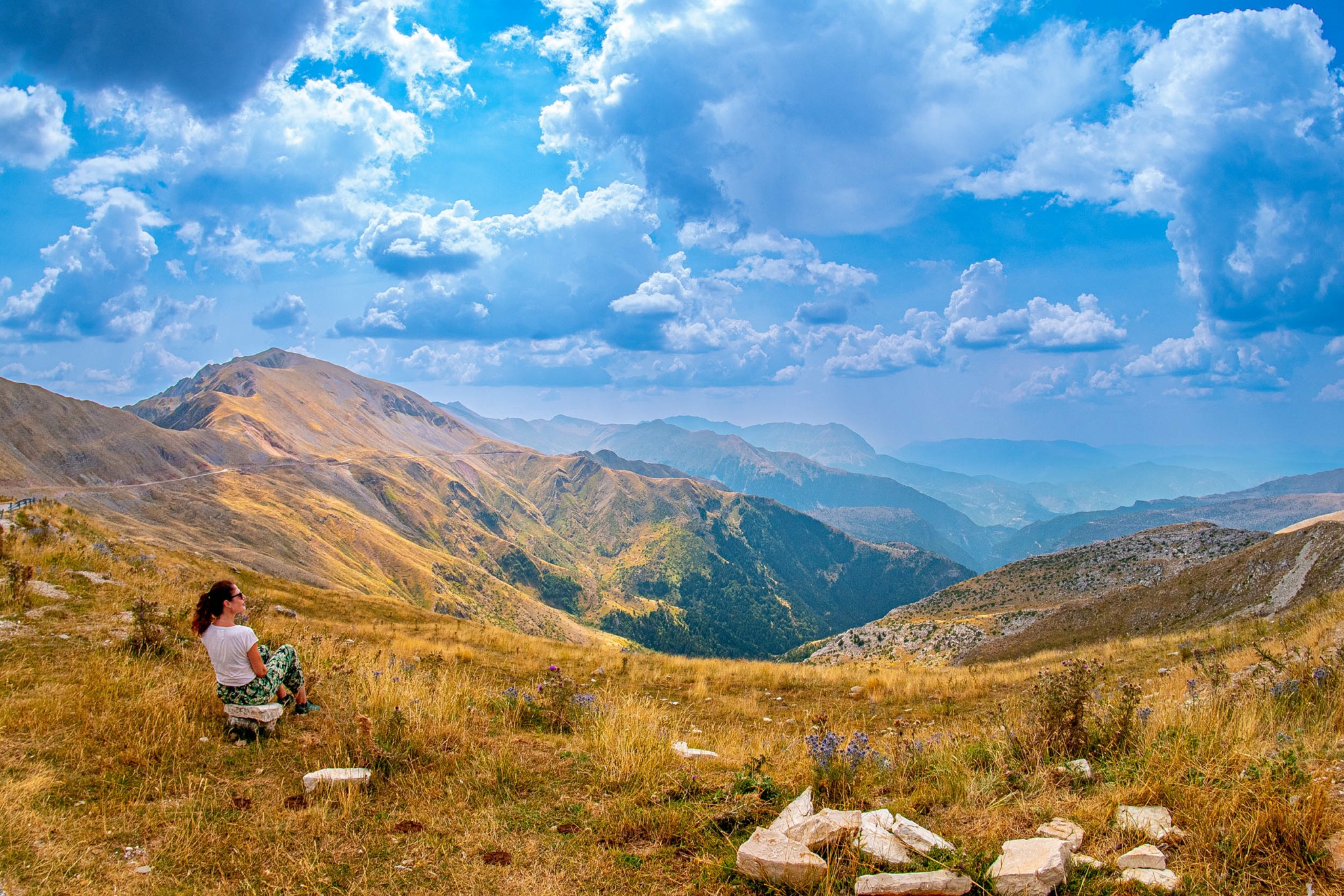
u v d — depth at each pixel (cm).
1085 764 604
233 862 468
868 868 436
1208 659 1454
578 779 651
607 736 746
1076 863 421
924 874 406
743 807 545
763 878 430
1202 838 436
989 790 572
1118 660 1880
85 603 1286
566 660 1847
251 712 719
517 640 2189
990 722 989
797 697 1552
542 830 535
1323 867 395
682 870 467
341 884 446
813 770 617
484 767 664
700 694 1518
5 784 532
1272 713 729
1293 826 421
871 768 639
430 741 735
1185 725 644
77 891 417
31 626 1084
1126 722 673
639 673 1717
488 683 1361
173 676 886
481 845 504
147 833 500
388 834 522
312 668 1102
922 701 1473
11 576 1243
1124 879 403
